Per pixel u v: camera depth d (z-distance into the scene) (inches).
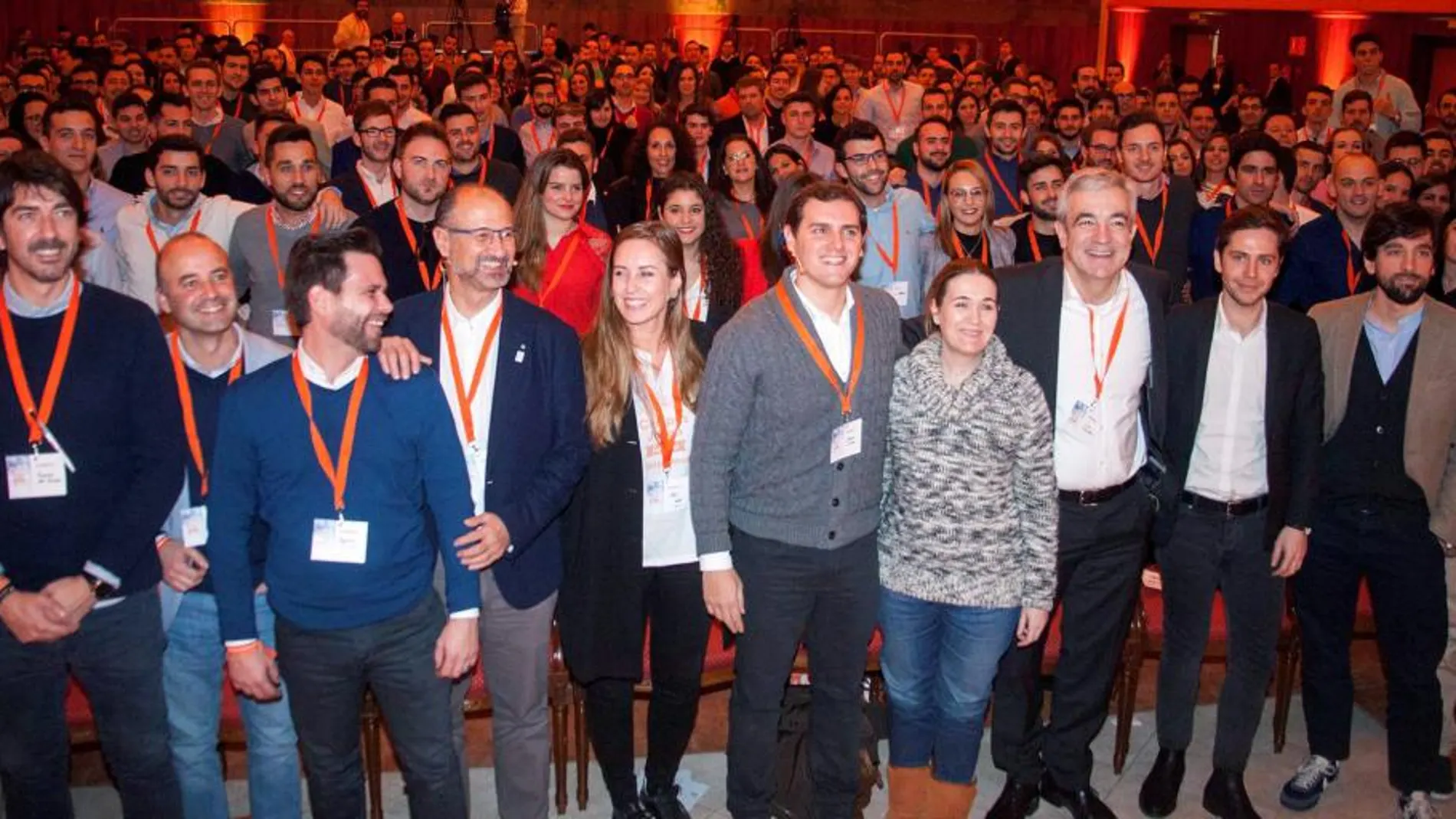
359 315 97.7
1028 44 687.1
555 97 355.3
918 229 201.6
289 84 400.5
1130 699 144.2
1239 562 130.4
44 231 99.2
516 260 156.6
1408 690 134.8
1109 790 142.9
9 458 102.4
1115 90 448.5
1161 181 204.7
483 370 114.9
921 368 114.1
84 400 103.8
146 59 515.8
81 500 104.4
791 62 510.0
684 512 120.6
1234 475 127.7
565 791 136.7
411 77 426.3
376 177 206.2
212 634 112.4
